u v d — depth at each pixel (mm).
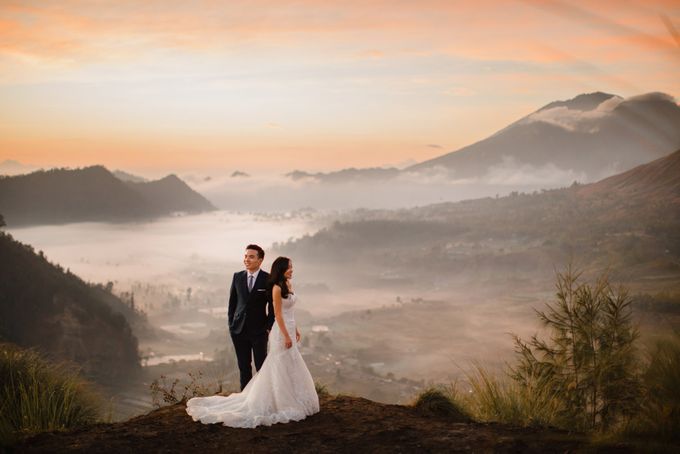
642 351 5836
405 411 6285
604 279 6441
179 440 5262
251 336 6504
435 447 4957
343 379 127625
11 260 141875
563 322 6480
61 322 130250
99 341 132000
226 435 5438
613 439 4840
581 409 6027
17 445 5203
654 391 5484
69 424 6266
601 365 5945
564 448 4758
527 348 6660
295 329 6250
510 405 6160
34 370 6969
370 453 4898
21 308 130375
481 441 5047
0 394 6469
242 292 6590
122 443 5172
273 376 6023
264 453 4945
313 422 5863
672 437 4707
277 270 6250
